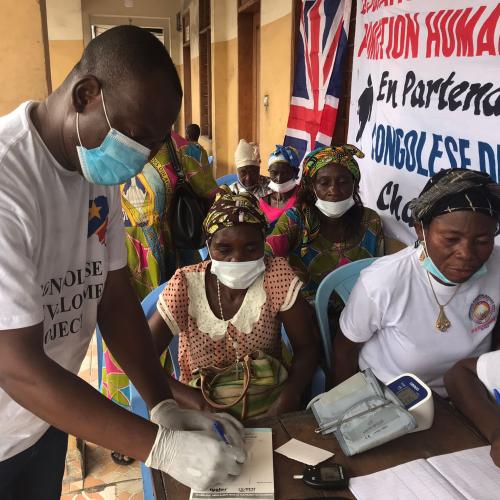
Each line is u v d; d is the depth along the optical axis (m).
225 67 7.23
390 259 1.52
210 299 1.58
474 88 1.84
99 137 0.91
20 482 1.31
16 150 0.91
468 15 1.85
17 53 2.48
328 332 1.86
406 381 1.20
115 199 1.24
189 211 2.24
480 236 1.26
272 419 1.20
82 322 1.21
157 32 11.90
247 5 5.76
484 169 1.83
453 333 1.45
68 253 1.07
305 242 2.21
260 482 0.98
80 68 0.92
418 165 2.19
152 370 1.30
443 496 0.93
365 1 2.61
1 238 0.85
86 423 0.88
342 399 1.19
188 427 1.12
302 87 3.66
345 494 0.96
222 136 7.44
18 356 0.85
